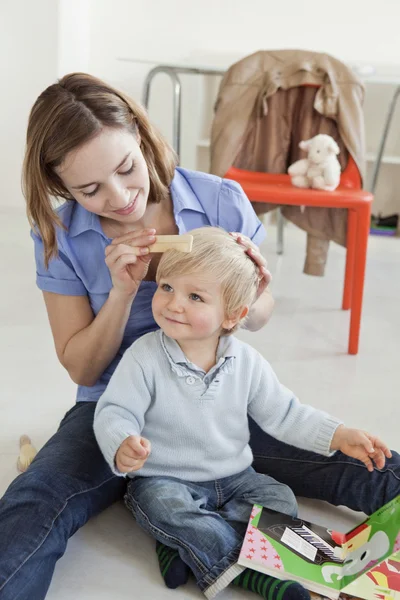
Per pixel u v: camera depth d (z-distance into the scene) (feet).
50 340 6.19
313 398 5.36
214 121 6.96
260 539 3.34
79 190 3.32
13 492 3.25
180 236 3.36
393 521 3.29
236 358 3.60
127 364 3.53
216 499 3.62
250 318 4.02
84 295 3.87
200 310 3.36
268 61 6.97
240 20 10.32
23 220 10.18
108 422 3.38
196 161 10.82
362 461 3.67
